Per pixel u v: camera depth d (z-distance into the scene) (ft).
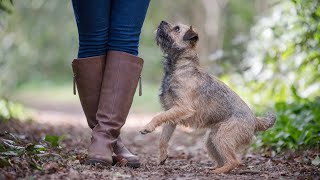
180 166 21.34
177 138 37.22
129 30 18.88
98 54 18.99
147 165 20.76
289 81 36.96
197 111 20.95
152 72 106.52
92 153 18.42
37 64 103.55
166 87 21.38
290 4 34.96
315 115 27.04
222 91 21.04
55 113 59.88
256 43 41.55
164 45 22.22
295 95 32.14
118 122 18.85
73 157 19.66
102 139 18.52
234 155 20.06
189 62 21.50
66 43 107.34
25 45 93.40
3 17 38.52
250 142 20.79
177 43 21.76
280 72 37.93
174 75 21.26
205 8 89.35
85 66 18.89
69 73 111.24
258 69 39.73
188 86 20.92
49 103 75.72
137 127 46.03
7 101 38.70
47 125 38.29
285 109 31.09
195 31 21.94
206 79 21.24
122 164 19.26
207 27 86.12
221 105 20.79
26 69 94.84
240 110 20.67
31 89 100.94
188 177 17.43
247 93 39.75
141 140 35.99
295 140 25.91
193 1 93.61
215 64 50.49
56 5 103.86
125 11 18.71
